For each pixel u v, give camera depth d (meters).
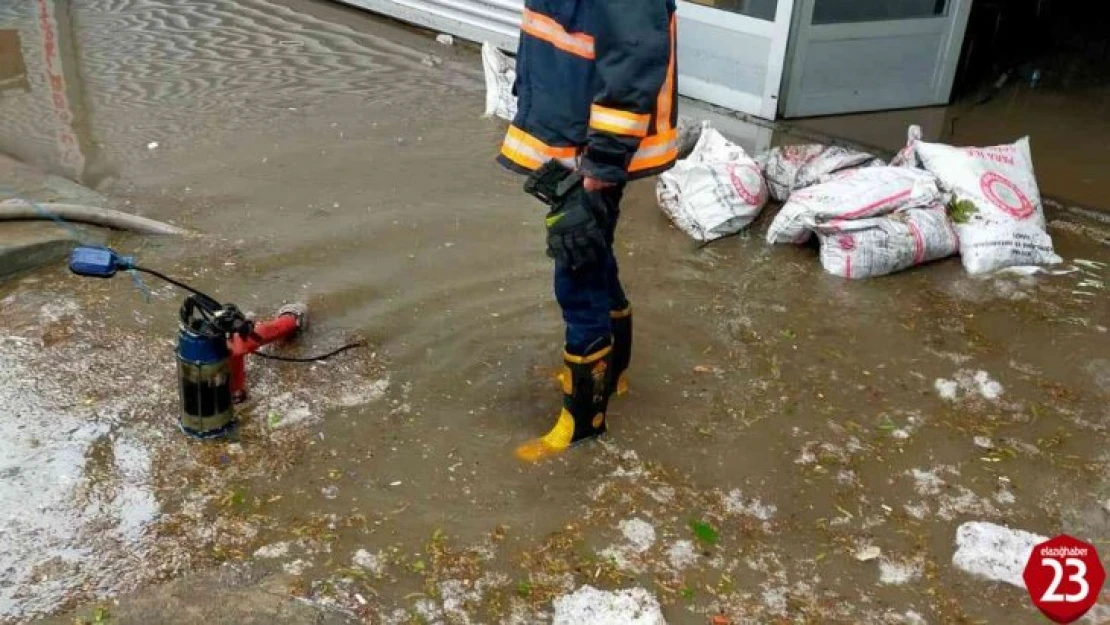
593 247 2.84
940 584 2.83
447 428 3.32
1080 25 9.01
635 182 5.30
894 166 4.84
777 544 2.93
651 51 2.57
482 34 7.18
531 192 2.91
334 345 3.71
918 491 3.18
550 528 2.93
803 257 4.58
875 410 3.55
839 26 6.00
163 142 5.39
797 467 3.25
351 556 2.79
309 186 4.96
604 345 3.10
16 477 2.99
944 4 6.37
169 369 3.52
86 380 3.43
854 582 2.82
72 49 6.74
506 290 4.14
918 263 4.54
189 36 7.12
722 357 3.80
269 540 2.83
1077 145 6.27
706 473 3.19
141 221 4.39
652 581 2.77
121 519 2.87
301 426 3.28
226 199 4.78
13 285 3.95
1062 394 3.71
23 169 4.87
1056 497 3.19
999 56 8.07
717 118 6.12
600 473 3.16
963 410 3.59
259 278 4.11
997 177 4.66
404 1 7.60
